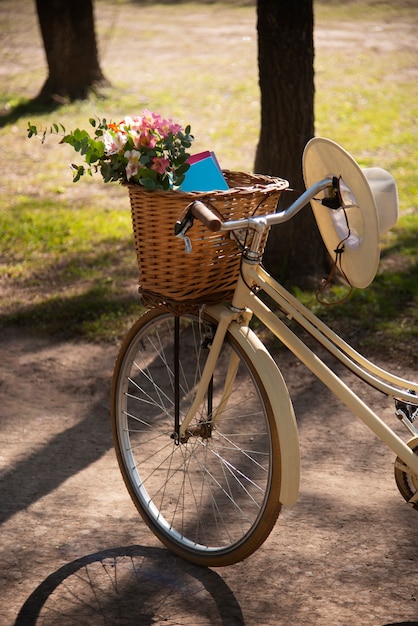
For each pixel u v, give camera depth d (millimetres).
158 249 3232
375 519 3891
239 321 3424
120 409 3865
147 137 3176
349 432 4812
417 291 6879
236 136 12602
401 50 19000
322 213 3338
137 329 3695
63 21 14750
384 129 12898
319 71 17078
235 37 21562
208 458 4508
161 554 3648
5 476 4309
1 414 5039
